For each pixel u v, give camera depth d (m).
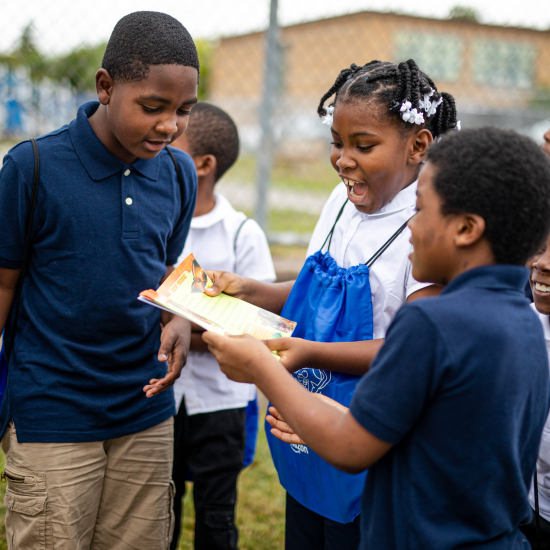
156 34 1.54
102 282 1.68
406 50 8.27
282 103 7.21
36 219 1.64
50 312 1.68
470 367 1.07
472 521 1.14
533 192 1.10
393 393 1.09
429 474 1.13
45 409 1.67
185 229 1.99
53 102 4.54
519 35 8.98
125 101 1.56
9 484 1.71
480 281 1.12
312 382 1.68
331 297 1.65
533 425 1.20
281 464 1.78
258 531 2.70
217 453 2.24
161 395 1.90
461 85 8.80
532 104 9.42
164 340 1.81
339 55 9.49
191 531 2.72
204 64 10.23
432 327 1.08
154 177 1.79
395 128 1.57
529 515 1.22
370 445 1.11
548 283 1.60
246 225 2.38
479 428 1.09
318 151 11.50
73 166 1.65
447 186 1.12
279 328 1.60
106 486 1.85
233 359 1.30
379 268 1.63
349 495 1.58
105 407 1.73
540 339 1.18
